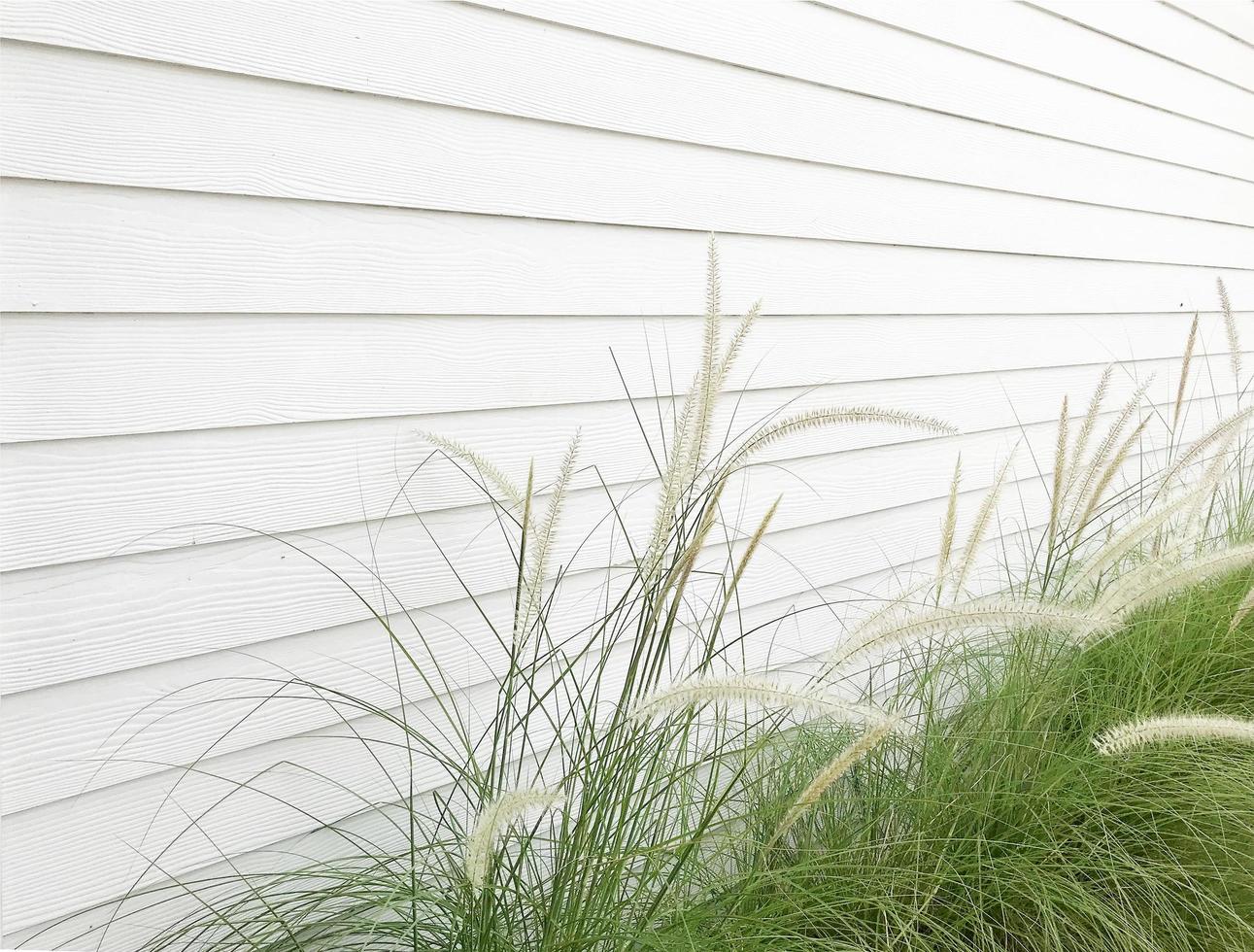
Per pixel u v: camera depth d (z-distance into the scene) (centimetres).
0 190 129
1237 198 422
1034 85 306
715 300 152
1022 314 314
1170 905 185
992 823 193
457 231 174
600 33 190
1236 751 218
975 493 304
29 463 134
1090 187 335
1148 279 372
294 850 166
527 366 187
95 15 132
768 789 200
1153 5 352
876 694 261
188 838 154
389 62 161
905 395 275
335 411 162
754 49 220
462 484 181
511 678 149
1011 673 211
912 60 262
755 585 239
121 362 141
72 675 140
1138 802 203
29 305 132
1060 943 170
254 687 159
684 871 163
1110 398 361
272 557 158
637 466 208
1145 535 197
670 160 207
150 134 139
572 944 138
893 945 176
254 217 150
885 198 260
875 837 197
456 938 149
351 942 163
